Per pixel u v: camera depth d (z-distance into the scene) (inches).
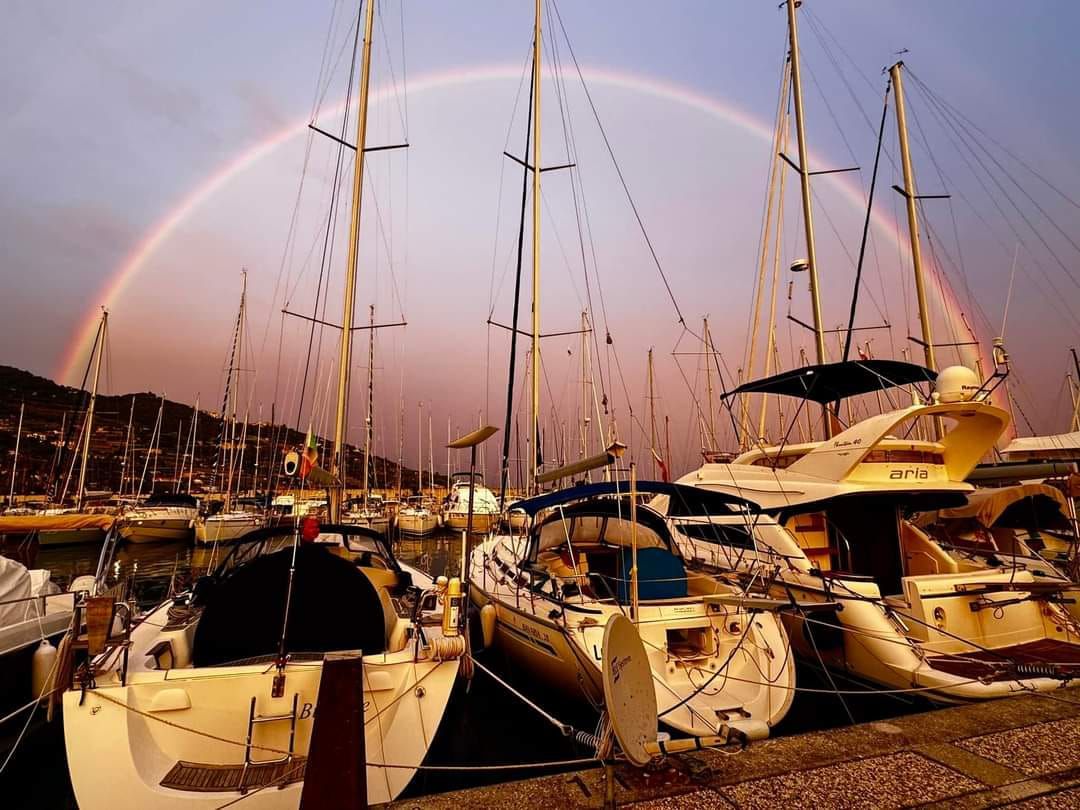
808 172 550.0
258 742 163.3
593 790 131.0
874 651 247.9
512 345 440.1
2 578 240.5
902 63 585.0
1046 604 269.4
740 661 227.8
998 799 125.9
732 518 328.8
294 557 192.7
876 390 394.3
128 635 166.1
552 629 238.8
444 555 978.1
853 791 129.7
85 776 146.6
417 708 178.2
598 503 320.5
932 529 399.9
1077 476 365.7
